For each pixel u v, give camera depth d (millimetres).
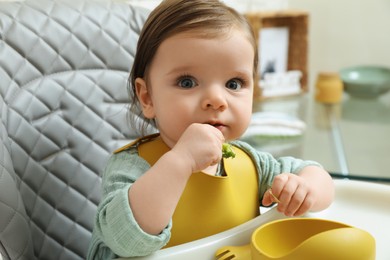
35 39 874
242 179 789
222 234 675
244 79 725
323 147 1397
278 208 708
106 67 954
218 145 656
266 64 1915
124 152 770
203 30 698
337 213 817
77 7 943
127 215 607
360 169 1241
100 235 651
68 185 888
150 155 750
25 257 761
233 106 708
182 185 634
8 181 756
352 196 850
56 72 898
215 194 728
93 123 924
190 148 645
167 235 625
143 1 1301
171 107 702
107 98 946
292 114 1700
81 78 921
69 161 892
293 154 1338
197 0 735
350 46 2230
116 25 971
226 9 739
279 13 1878
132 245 607
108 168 760
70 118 901
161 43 716
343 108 1774
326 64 2234
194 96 697
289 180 713
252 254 570
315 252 519
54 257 868
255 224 702
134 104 898
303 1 2123
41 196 858
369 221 801
